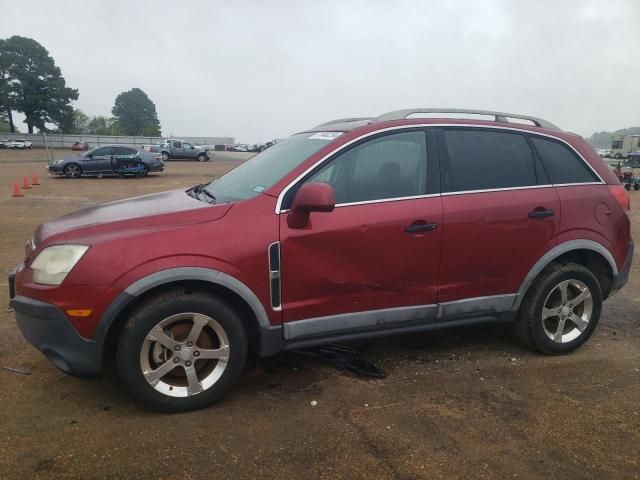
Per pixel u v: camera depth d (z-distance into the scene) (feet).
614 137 181.16
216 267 10.27
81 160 82.48
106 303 9.75
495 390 11.91
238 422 10.31
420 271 11.98
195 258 10.18
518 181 13.10
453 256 12.22
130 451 9.25
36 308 9.89
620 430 10.38
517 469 9.09
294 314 11.10
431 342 14.70
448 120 12.80
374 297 11.72
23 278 10.33
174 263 10.03
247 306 10.93
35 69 316.81
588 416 10.87
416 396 11.53
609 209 13.99
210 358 10.69
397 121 12.34
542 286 13.26
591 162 14.24
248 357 13.25
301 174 11.26
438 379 12.40
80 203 48.44
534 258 13.10
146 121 490.90
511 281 13.01
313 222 10.99
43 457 9.00
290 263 10.87
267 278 10.74
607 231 13.93
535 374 12.78
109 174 84.48
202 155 155.63
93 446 9.36
